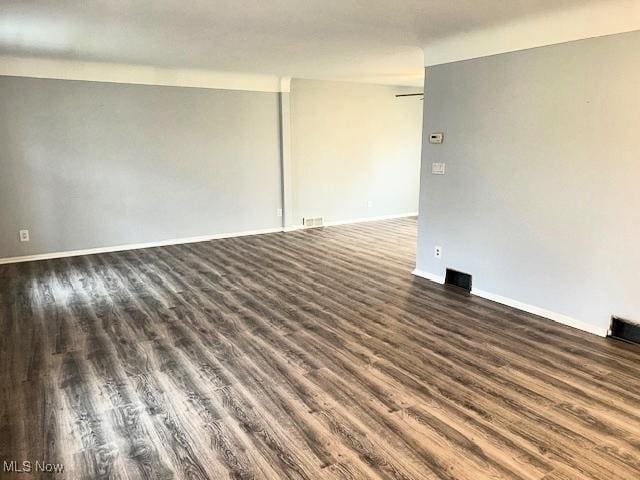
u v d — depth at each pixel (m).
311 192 7.66
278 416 2.40
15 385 2.70
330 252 6.01
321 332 3.48
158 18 3.49
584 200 3.39
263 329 3.53
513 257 3.97
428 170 4.71
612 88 3.14
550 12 3.31
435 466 2.03
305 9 3.25
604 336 3.38
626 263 3.21
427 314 3.84
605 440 2.21
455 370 2.89
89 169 5.76
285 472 2.00
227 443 2.19
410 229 7.57
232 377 2.80
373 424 2.33
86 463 2.05
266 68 6.03
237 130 6.74
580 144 3.37
